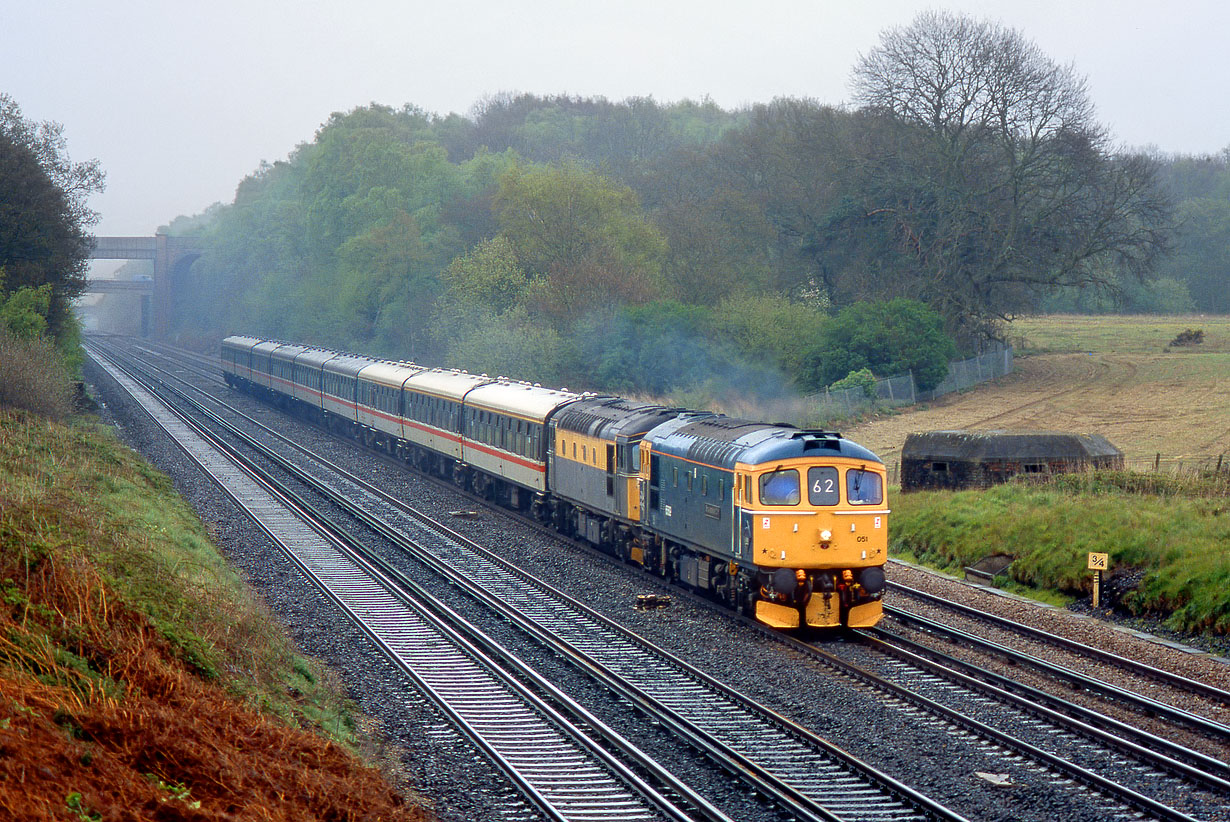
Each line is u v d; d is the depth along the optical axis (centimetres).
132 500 11506
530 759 5931
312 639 8312
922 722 6575
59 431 14725
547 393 14975
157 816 4034
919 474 14538
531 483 14000
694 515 9888
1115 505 11075
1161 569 9350
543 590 10288
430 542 12488
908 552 12350
